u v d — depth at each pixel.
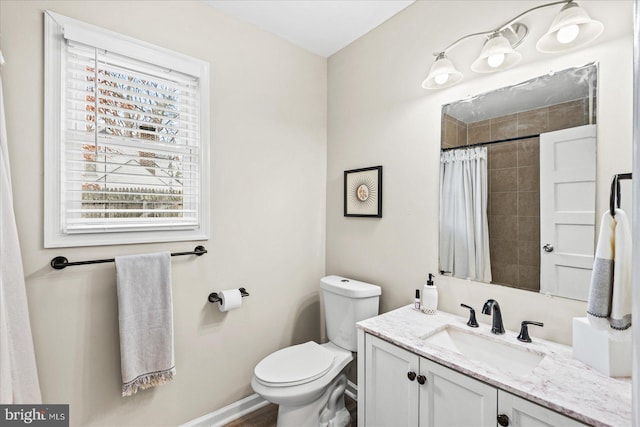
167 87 1.69
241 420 1.88
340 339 1.91
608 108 1.12
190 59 1.73
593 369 1.03
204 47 1.79
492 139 1.44
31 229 1.30
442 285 1.65
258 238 2.03
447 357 1.13
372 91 2.05
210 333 1.82
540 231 1.29
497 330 1.33
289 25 2.01
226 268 1.88
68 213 1.41
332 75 2.37
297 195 2.24
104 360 1.47
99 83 1.48
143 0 1.58
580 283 1.17
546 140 1.27
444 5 1.64
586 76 1.16
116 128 1.51
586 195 1.16
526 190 1.33
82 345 1.42
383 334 1.35
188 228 1.72
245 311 1.97
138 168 1.60
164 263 1.56
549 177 1.26
